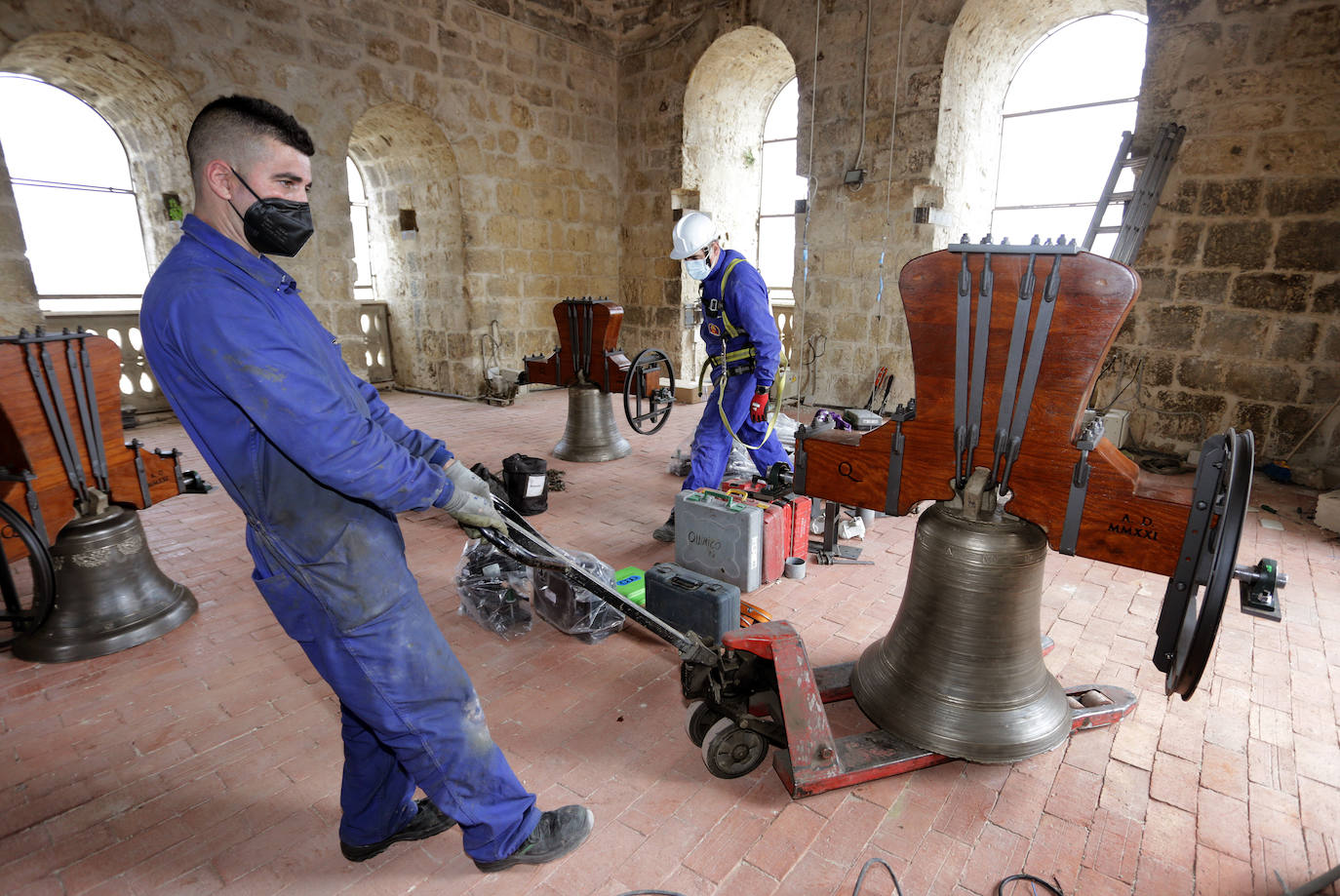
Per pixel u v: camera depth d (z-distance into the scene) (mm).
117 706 2387
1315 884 1578
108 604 2773
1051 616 3053
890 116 7008
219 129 1161
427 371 9148
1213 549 1586
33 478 2547
